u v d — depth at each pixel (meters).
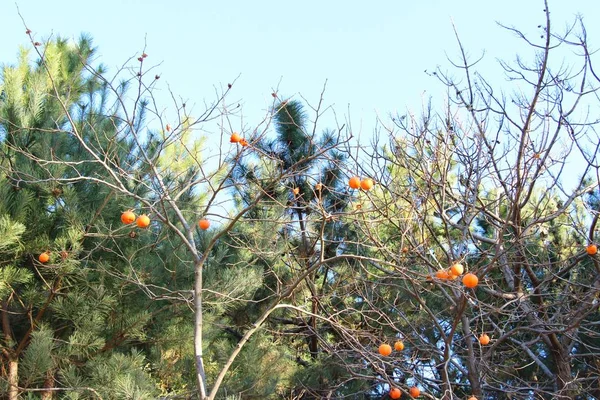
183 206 7.73
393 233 8.62
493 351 7.52
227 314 9.71
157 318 7.49
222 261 8.45
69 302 6.69
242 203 8.60
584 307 7.07
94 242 6.91
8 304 7.04
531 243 8.30
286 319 9.98
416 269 8.29
